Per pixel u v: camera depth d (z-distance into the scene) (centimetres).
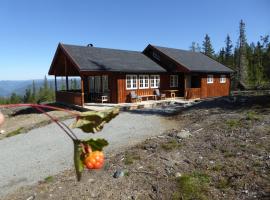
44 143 1306
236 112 1434
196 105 1925
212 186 638
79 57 2238
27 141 1372
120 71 2209
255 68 7038
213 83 2952
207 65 3023
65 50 2300
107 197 640
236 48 7462
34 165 1010
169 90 2644
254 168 699
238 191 604
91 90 2683
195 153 850
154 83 2573
